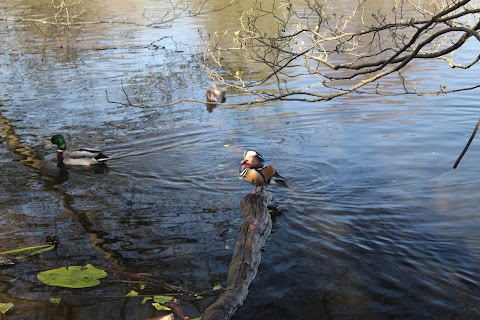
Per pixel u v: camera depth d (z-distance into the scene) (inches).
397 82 623.5
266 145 454.6
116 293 257.0
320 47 321.1
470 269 270.4
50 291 258.4
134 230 319.6
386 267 274.8
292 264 280.1
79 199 363.3
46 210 346.6
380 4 1039.6
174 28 956.0
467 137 457.1
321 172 397.7
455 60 707.4
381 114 522.6
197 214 339.3
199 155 436.8
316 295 253.6
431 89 590.9
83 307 245.9
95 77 668.1
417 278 264.7
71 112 542.9
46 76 675.4
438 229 310.5
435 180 377.4
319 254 289.0
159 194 369.4
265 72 681.6
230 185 382.6
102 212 343.3
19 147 458.3
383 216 328.5
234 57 762.8
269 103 569.0
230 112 542.9
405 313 239.1
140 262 284.7
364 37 811.4
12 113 540.4
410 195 355.6
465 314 237.0
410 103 548.4
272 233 313.0
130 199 362.0
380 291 255.3
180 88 621.6
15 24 997.8
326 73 666.8
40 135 482.9
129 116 532.4
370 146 445.4
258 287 261.0
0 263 281.0
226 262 283.9
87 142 463.5
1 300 251.3
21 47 834.8
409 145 444.1
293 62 712.4
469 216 324.5
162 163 421.7
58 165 423.2
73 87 628.4
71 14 1039.6
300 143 457.1
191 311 243.0
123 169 412.8
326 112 533.6
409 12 951.0
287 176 391.9
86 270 273.0
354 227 316.8
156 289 260.4
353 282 263.0
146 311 242.8
